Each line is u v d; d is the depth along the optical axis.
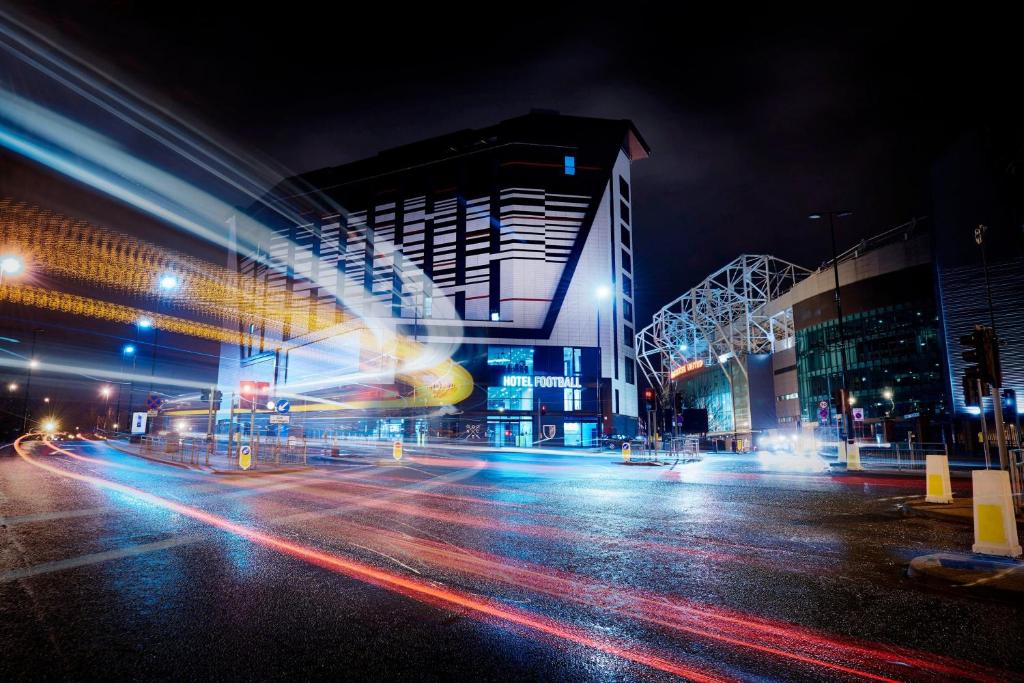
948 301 46.78
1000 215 43.97
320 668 3.79
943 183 48.19
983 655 4.09
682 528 9.42
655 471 23.84
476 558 7.11
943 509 10.83
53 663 3.85
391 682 3.58
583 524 9.78
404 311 78.31
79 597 5.40
